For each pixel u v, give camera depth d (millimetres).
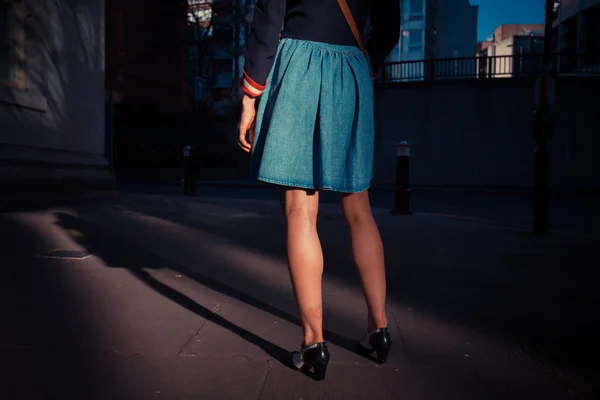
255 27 1670
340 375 1782
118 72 27656
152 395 1599
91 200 7801
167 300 2695
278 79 1768
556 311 2588
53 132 7254
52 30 7250
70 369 1782
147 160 26641
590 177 19875
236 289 2975
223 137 28453
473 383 1723
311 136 1753
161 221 6008
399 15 1962
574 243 4980
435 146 21266
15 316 2367
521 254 4309
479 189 19594
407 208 8031
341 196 1951
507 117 20500
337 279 3287
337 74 1780
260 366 1843
